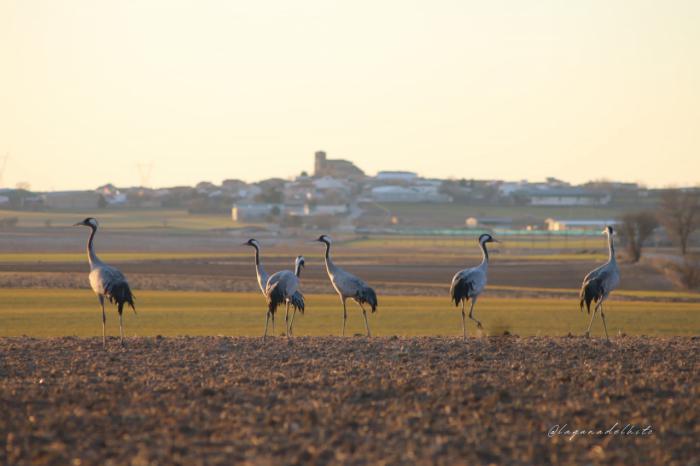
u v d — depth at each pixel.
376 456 14.38
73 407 17.72
